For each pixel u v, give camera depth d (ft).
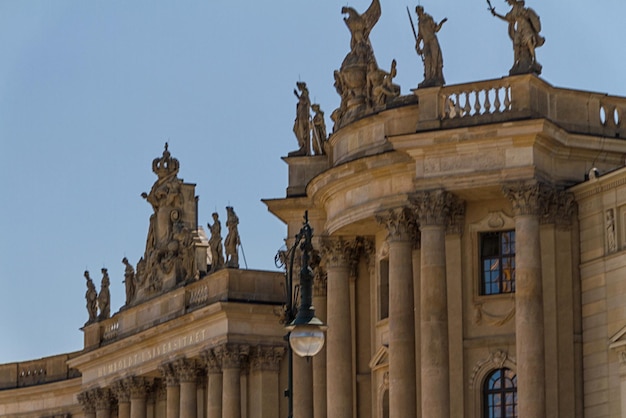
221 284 538.88
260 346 533.96
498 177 388.57
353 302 440.86
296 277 459.32
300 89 470.39
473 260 398.42
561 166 396.98
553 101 399.65
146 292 584.81
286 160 465.88
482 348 394.52
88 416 619.26
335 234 436.35
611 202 385.29
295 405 462.19
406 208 407.85
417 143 395.75
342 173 424.46
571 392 387.14
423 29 402.31
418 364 406.62
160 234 580.71
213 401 534.78
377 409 429.79
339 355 435.12
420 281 405.59
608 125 403.34
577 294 391.45
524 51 394.11
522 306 383.04
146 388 587.27
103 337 613.93
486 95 395.34
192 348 548.72
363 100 432.66
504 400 392.88
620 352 378.32
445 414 389.60
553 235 391.24
